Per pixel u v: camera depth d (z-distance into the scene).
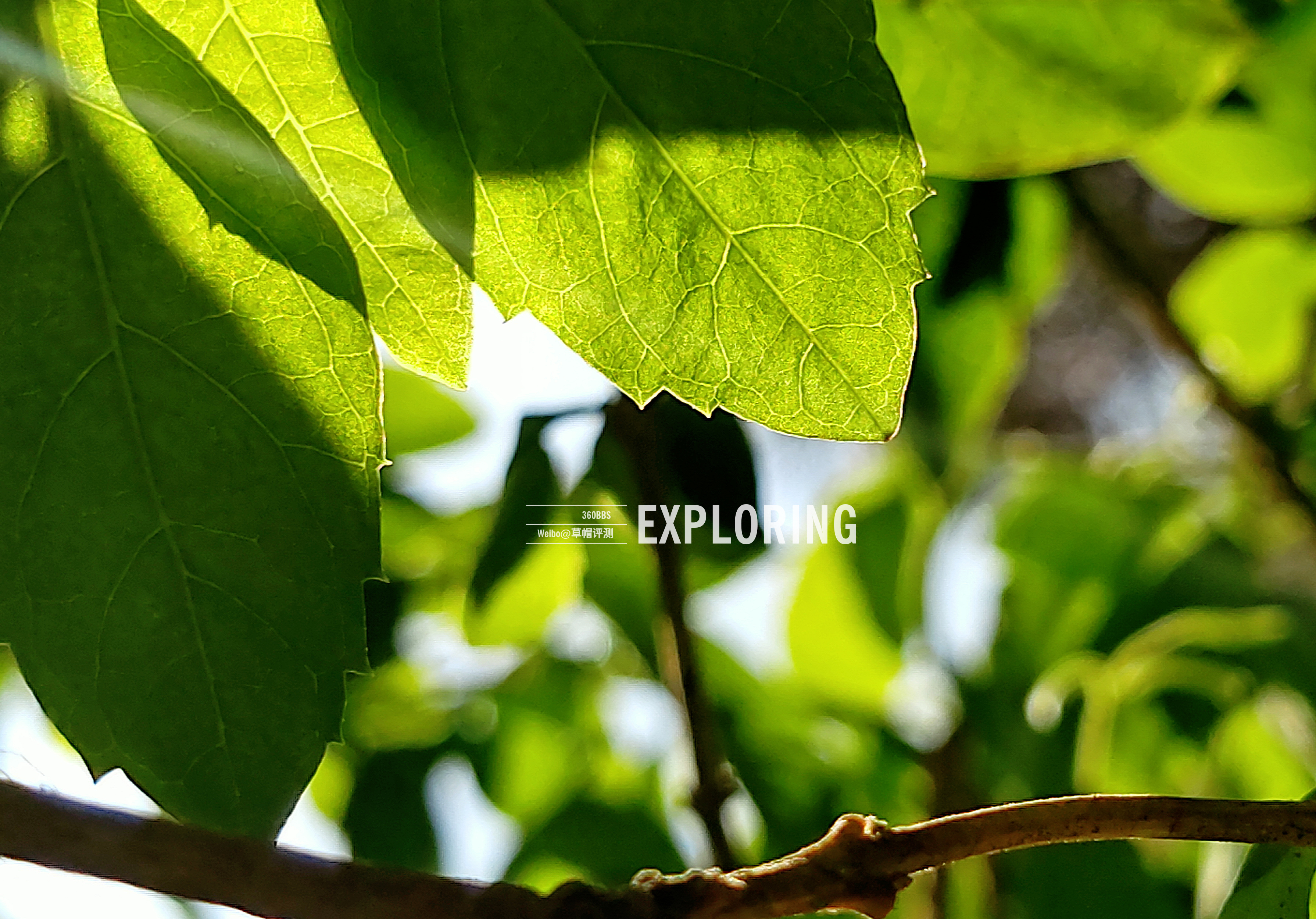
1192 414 0.44
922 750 0.39
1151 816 0.17
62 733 0.18
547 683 0.39
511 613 0.36
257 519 0.18
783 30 0.18
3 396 0.18
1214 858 0.22
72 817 0.15
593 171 0.18
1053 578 0.41
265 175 0.18
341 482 0.18
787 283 0.18
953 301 0.33
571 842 0.37
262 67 0.18
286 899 0.15
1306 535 0.39
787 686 0.42
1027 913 0.34
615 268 0.18
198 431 0.18
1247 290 0.43
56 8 0.18
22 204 0.18
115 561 0.18
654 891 0.16
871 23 0.18
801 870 0.16
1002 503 0.43
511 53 0.18
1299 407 0.41
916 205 0.18
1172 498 0.42
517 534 0.29
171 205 0.18
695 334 0.18
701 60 0.18
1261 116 0.34
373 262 0.18
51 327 0.18
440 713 0.39
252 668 0.18
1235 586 0.39
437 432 0.37
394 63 0.18
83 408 0.18
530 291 0.19
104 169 0.18
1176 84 0.25
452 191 0.18
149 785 0.18
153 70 0.18
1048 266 0.35
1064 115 0.26
